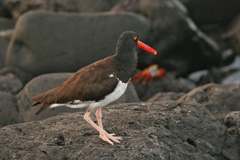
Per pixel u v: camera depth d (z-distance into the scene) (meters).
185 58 23.16
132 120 11.56
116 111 12.10
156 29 22.27
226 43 25.66
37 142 11.07
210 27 26.70
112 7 24.23
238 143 12.16
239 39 24.83
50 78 15.27
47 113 14.53
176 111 12.13
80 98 10.44
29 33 19.58
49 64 19.64
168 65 22.84
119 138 10.77
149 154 10.45
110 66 10.59
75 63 19.78
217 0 26.36
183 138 11.48
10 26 25.12
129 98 15.57
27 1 24.62
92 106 10.65
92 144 10.66
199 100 14.94
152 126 11.39
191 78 23.39
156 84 20.41
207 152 11.55
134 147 10.54
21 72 19.69
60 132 11.23
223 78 23.23
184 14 22.89
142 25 20.39
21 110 14.92
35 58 19.58
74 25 19.89
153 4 22.50
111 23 20.09
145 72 20.47
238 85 15.85
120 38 10.65
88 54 19.80
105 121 11.59
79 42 19.75
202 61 23.61
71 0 24.34
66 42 19.69
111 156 10.36
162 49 22.30
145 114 11.85
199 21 26.70
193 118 11.96
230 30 26.03
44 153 10.75
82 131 11.18
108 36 19.94
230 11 26.64
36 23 19.67
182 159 10.90
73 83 10.52
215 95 14.88
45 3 24.38
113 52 19.95
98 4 24.20
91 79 10.45
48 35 19.62
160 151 10.62
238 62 24.78
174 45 22.56
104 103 10.64
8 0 25.11
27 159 10.71
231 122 12.59
